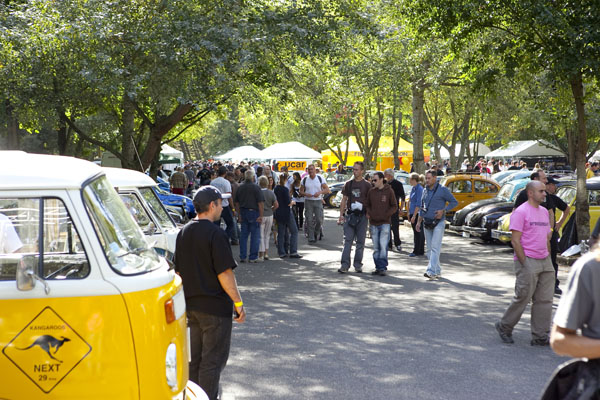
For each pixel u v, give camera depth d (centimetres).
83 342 443
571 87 1647
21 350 441
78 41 1748
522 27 1526
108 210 498
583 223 1535
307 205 1988
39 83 1912
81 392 443
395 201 1386
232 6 1773
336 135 5053
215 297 574
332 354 793
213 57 1666
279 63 1930
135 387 447
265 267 1502
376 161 4431
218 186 1850
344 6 1842
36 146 4178
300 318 985
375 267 1447
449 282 1291
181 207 2081
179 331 487
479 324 945
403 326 934
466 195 2358
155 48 1736
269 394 652
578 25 1470
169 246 992
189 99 1736
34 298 441
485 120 3541
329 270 1456
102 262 450
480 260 1612
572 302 343
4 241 455
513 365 748
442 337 873
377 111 4275
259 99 1989
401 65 2458
